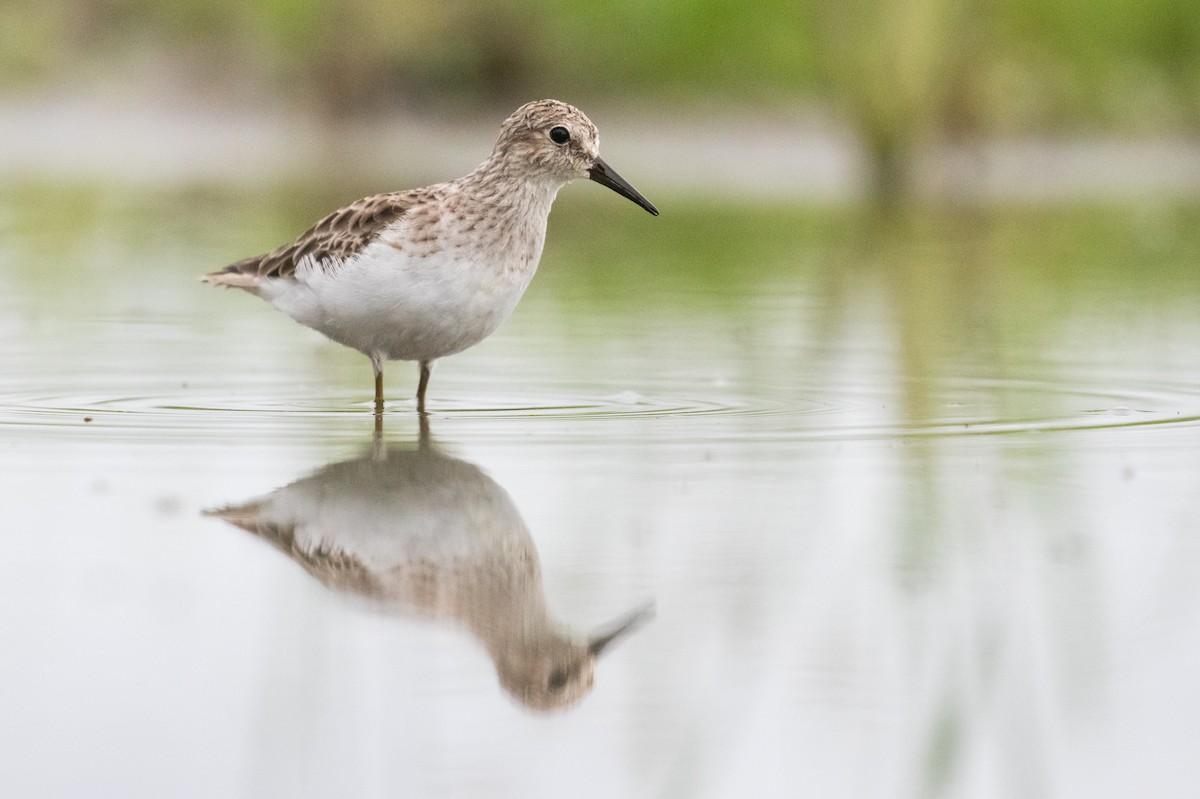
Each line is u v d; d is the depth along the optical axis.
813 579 7.63
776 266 21.52
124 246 22.69
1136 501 8.91
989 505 8.88
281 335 16.06
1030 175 33.59
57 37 43.09
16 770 5.70
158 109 42.16
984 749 6.00
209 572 7.70
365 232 11.53
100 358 14.41
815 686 6.43
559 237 25.58
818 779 5.75
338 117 39.91
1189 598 7.31
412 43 38.81
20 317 16.81
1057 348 14.89
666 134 37.47
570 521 8.61
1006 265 21.38
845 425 11.22
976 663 6.66
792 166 35.09
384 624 7.02
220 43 42.19
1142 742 6.05
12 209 27.06
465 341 11.93
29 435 10.82
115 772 5.71
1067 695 6.37
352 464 9.96
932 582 7.57
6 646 6.72
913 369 13.77
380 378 12.00
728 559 7.93
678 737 6.02
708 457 10.14
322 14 39.34
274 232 23.92
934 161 33.56
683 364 14.12
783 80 36.97
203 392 12.80
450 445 10.58
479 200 11.76
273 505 8.89
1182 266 21.23
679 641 6.85
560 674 6.53
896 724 6.13
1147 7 34.84
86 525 8.46
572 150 12.14
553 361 14.35
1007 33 33.91
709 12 36.75
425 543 8.20
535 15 37.91
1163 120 35.69
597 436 10.88
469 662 6.62
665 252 23.27
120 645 6.75
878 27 30.42
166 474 9.64
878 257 22.36
